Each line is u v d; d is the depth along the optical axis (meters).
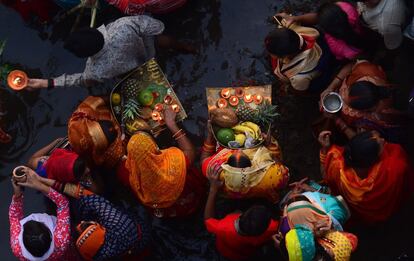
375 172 3.87
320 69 4.21
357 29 4.08
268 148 4.35
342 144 4.50
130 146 3.89
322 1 4.86
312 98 4.75
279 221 4.27
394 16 3.93
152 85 4.59
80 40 3.96
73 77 4.50
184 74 4.93
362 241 4.61
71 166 4.14
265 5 4.93
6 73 4.89
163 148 4.81
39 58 5.04
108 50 4.20
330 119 4.44
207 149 4.46
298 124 4.77
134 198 4.81
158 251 4.75
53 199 4.24
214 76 4.90
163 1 4.51
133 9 4.41
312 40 4.11
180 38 4.96
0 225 4.86
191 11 4.96
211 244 4.70
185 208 4.46
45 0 4.89
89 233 4.01
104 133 4.23
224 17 4.95
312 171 4.73
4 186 4.92
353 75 4.20
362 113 4.09
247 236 3.87
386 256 4.59
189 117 4.86
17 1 4.80
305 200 3.90
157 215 4.53
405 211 4.59
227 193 4.16
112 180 4.82
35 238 3.97
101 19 5.00
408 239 4.57
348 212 4.04
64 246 4.11
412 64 4.70
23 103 4.98
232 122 4.34
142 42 4.39
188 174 4.35
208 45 4.94
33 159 4.55
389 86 4.18
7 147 4.96
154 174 3.97
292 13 4.89
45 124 4.97
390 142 4.16
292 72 4.20
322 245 3.61
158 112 4.59
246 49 4.90
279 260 4.62
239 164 3.89
